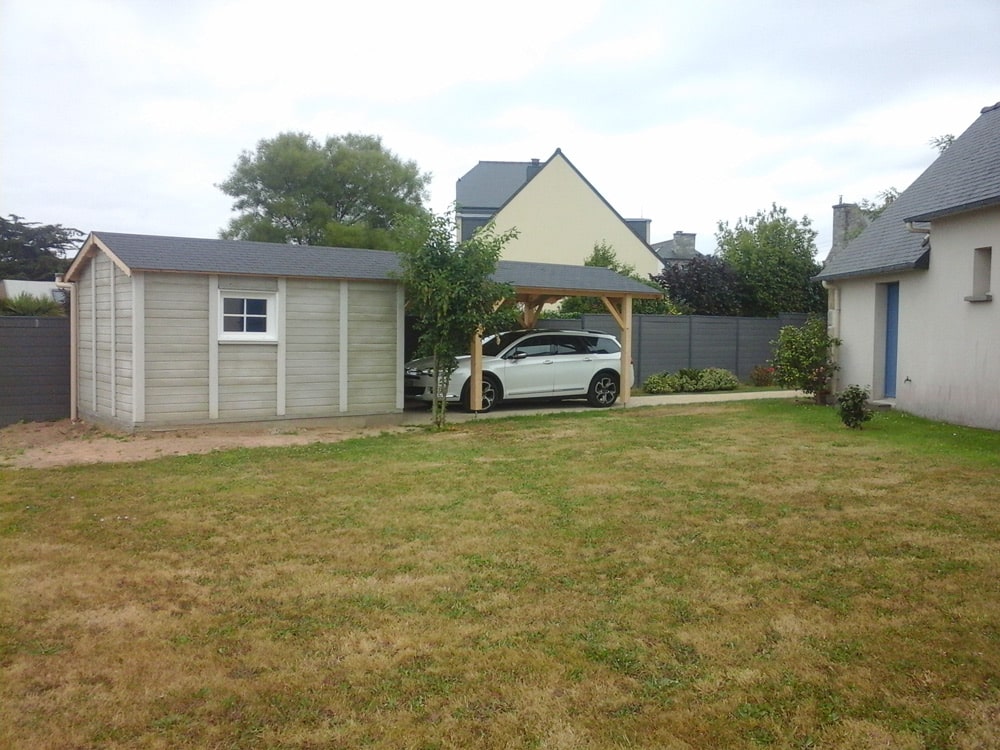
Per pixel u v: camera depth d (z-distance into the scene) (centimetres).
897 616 449
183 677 380
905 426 1195
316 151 4712
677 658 399
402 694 364
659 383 2012
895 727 332
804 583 504
